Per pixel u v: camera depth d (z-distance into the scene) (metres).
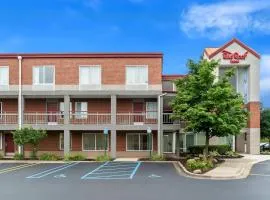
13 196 16.42
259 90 41.25
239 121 31.14
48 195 16.59
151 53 38.06
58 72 38.34
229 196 16.38
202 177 22.98
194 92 31.34
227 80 31.97
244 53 41.28
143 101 39.41
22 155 36.50
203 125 30.31
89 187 18.86
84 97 38.88
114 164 31.52
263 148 46.78
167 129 37.19
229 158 35.09
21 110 37.91
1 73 38.44
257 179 22.30
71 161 34.56
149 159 35.31
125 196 16.28
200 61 32.31
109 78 38.16
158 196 16.30
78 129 37.41
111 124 37.41
